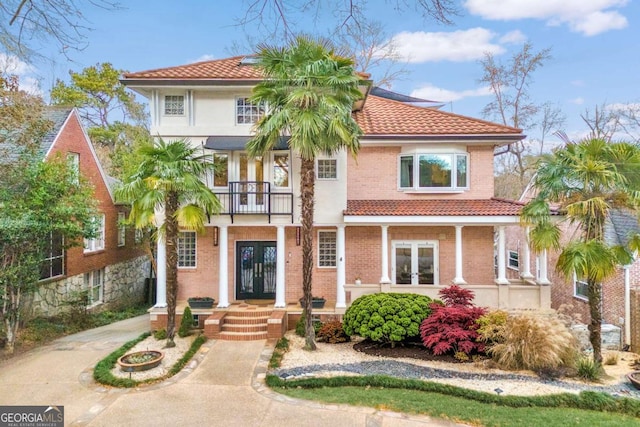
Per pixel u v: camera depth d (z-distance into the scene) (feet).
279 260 53.62
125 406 30.27
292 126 40.98
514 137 56.34
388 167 60.54
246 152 51.11
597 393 31.14
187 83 51.16
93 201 53.62
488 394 31.45
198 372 37.22
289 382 33.88
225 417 28.55
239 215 53.31
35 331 49.73
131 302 85.46
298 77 39.91
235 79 51.26
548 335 37.19
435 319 41.88
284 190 54.39
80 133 67.05
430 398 31.55
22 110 46.29
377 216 52.34
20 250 44.45
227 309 52.54
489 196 59.57
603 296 52.75
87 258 67.67
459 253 53.62
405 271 59.67
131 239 85.40
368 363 39.34
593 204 35.60
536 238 40.78
